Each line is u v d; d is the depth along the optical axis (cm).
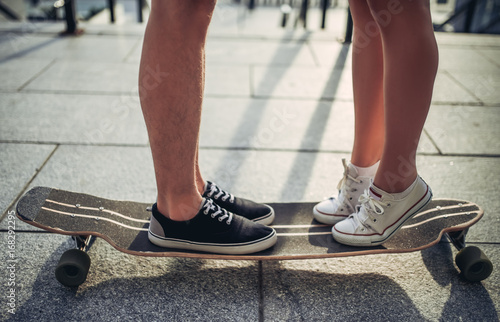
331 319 132
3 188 192
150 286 143
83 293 139
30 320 128
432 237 146
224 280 147
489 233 171
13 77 320
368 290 143
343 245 147
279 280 148
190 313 133
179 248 144
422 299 140
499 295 141
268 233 145
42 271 147
